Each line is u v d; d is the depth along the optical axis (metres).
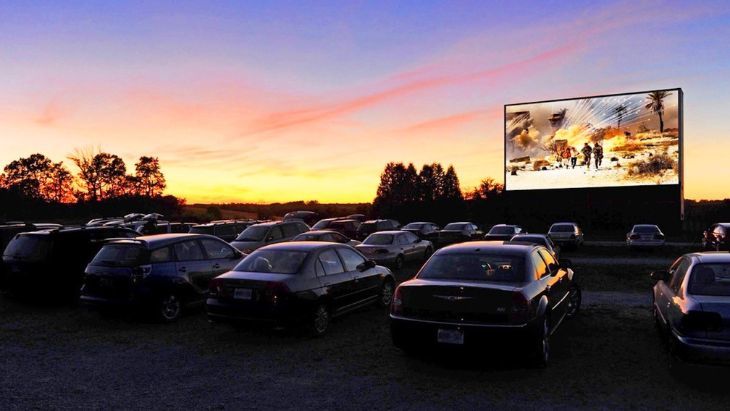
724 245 20.36
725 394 5.62
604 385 5.93
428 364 6.80
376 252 17.52
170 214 98.44
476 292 6.04
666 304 6.96
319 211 61.19
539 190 43.72
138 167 105.38
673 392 5.69
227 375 6.42
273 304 7.59
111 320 9.76
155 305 9.11
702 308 5.64
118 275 9.04
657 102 39.53
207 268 10.20
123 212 95.44
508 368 6.57
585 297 12.16
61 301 11.24
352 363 6.90
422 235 28.02
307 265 8.39
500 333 5.87
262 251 8.88
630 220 41.31
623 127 40.59
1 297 12.38
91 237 11.76
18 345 7.96
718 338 5.52
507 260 6.85
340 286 8.91
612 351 7.36
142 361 7.06
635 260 22.47
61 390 5.88
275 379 6.25
